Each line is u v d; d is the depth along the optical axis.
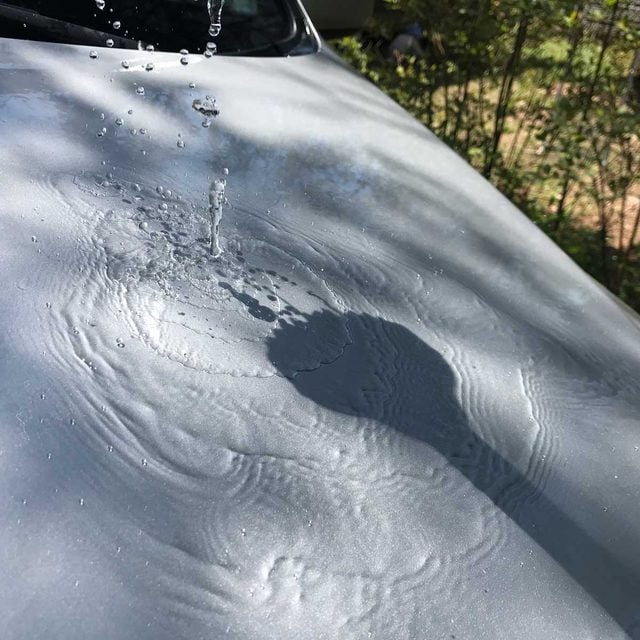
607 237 3.83
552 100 3.58
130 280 1.11
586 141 3.58
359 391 1.04
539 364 1.20
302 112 1.77
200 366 1.00
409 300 1.26
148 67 1.75
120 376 0.94
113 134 1.47
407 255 1.38
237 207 1.37
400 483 0.90
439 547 0.83
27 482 0.78
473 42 3.53
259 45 2.04
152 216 1.27
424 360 1.13
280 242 1.31
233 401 0.96
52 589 0.68
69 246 1.14
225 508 0.81
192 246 1.23
